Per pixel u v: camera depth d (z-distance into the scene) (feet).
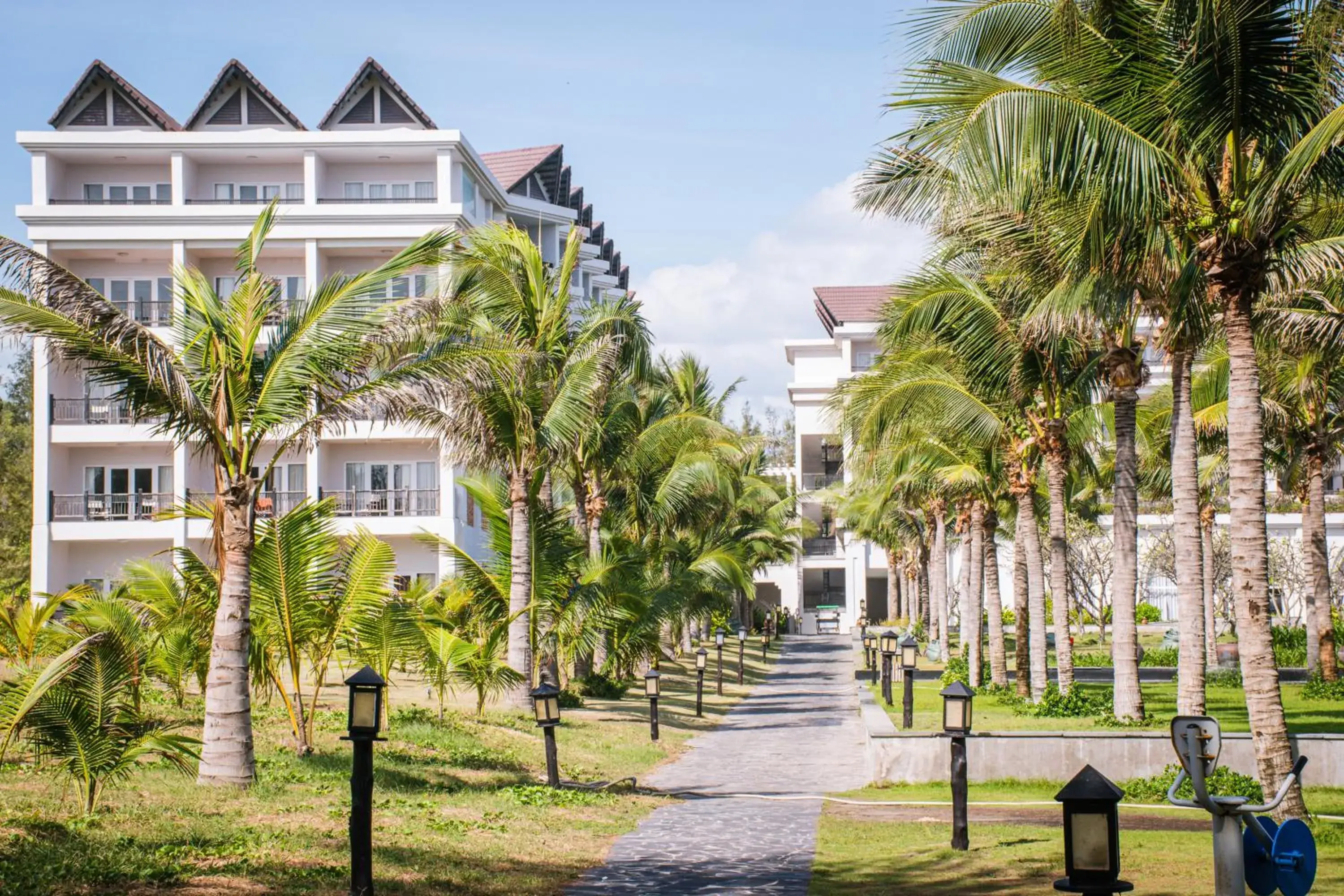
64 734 39.37
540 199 211.41
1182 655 67.67
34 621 71.31
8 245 44.91
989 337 75.66
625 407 113.29
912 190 49.08
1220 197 44.50
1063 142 41.16
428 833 42.78
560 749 73.05
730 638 208.95
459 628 88.79
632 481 127.54
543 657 98.73
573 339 94.68
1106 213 45.16
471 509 167.22
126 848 35.86
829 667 172.76
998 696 104.12
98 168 156.76
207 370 49.75
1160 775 58.23
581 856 41.39
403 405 52.29
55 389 152.35
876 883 35.94
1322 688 104.27
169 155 153.99
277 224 151.64
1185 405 67.72
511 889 35.19
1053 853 39.55
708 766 72.74
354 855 31.71
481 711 79.56
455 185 156.97
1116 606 75.10
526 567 88.43
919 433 96.94
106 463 155.02
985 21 44.39
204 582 58.34
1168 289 56.90
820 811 52.95
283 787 48.55
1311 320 61.77
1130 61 43.24
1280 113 42.60
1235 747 57.93
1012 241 60.59
